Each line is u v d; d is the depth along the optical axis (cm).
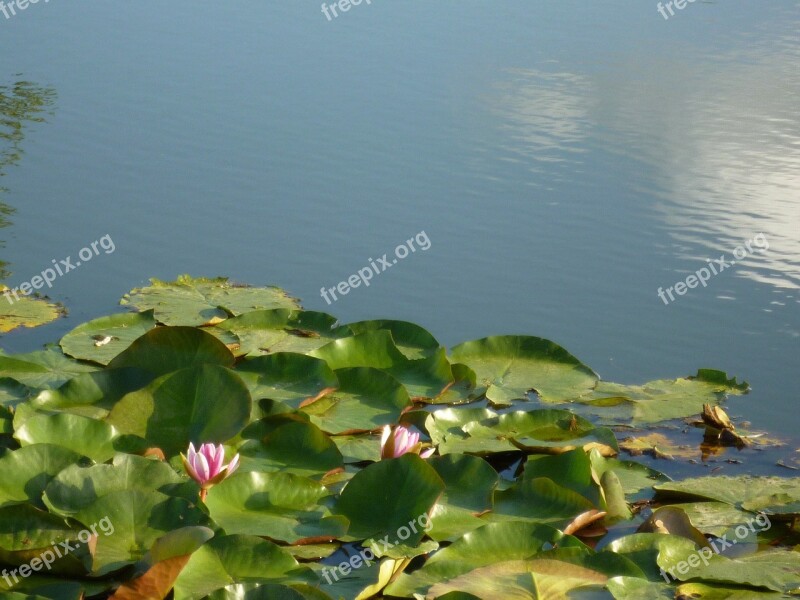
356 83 1148
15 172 852
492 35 1393
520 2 1636
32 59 1178
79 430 407
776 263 738
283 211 803
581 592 333
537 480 408
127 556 332
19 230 737
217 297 633
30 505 341
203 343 485
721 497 420
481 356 568
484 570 344
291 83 1140
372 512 379
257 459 424
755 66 1265
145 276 675
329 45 1310
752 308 671
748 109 1085
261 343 555
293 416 454
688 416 519
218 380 440
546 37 1388
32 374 499
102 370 467
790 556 372
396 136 990
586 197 857
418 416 483
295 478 392
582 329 633
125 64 1180
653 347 614
